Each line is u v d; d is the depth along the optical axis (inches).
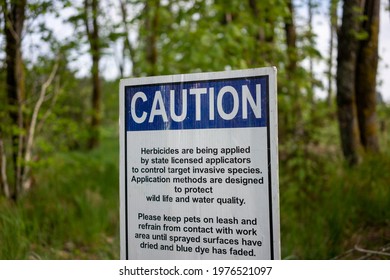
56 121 289.1
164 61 331.9
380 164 283.7
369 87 334.0
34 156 284.0
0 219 211.5
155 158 105.8
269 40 337.1
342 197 240.8
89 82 530.9
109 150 536.4
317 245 194.5
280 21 312.5
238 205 98.3
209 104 101.6
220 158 100.1
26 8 239.9
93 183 319.3
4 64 255.9
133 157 108.0
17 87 258.4
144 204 106.4
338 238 200.2
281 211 229.0
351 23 312.0
